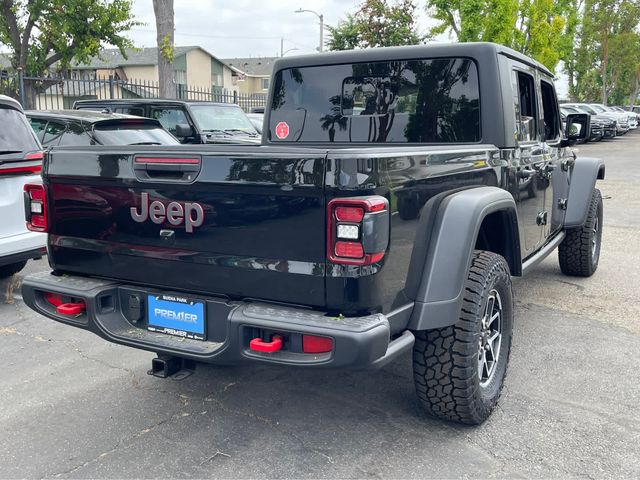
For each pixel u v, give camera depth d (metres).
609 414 3.38
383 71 4.05
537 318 5.03
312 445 3.07
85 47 25.28
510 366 4.05
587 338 4.57
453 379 3.00
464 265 2.92
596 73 58.59
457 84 3.84
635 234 8.52
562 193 5.30
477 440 3.10
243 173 2.60
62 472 2.86
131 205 2.95
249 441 3.11
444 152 3.01
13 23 24.77
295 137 4.45
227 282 2.75
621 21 51.59
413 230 2.76
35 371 4.02
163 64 13.62
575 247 6.01
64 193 3.17
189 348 2.79
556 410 3.43
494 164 3.62
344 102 4.23
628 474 2.81
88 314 3.04
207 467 2.88
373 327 2.46
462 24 23.42
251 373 3.95
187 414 3.41
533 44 26.19
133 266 3.02
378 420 3.32
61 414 3.42
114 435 3.18
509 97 3.85
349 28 24.83
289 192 2.51
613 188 13.30
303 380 3.83
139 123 7.84
